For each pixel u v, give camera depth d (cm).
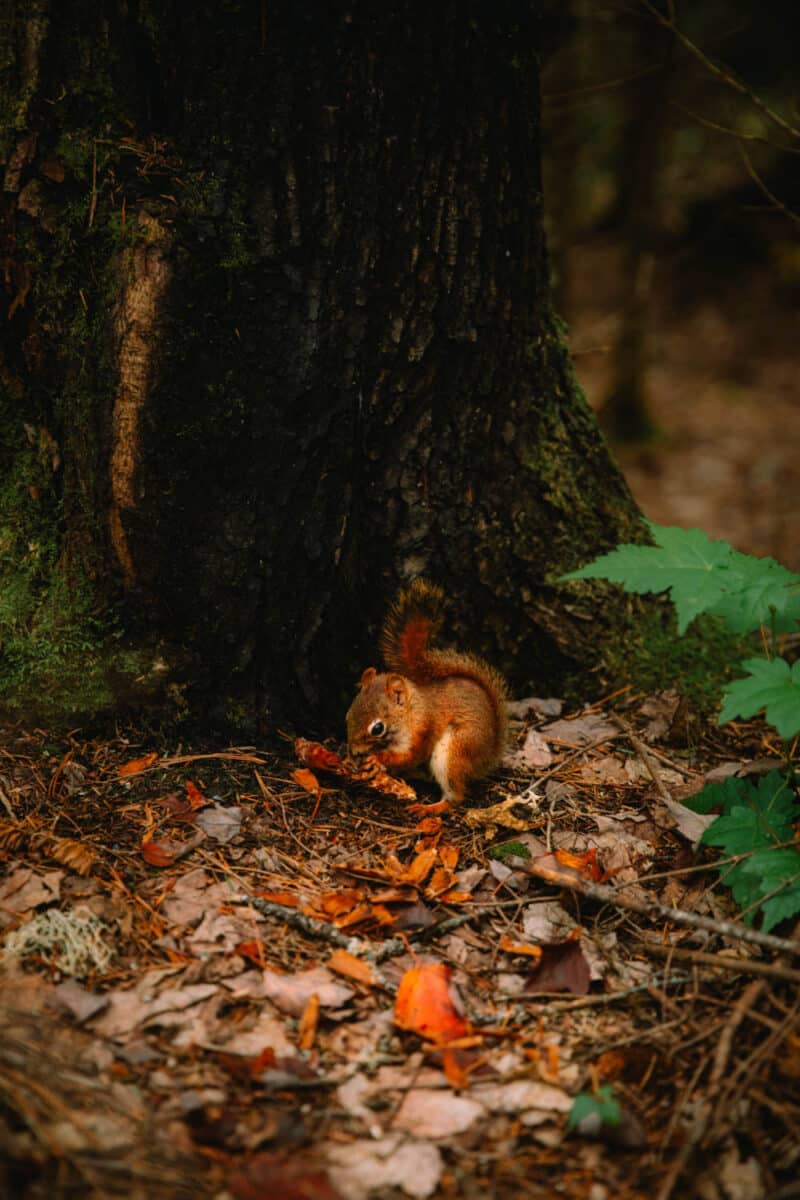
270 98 357
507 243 416
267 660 401
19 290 375
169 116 361
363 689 386
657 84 855
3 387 395
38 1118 227
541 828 364
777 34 1120
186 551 382
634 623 468
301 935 304
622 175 1029
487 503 434
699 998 286
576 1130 247
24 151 356
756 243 1352
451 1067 259
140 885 313
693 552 333
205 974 283
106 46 350
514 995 289
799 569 782
